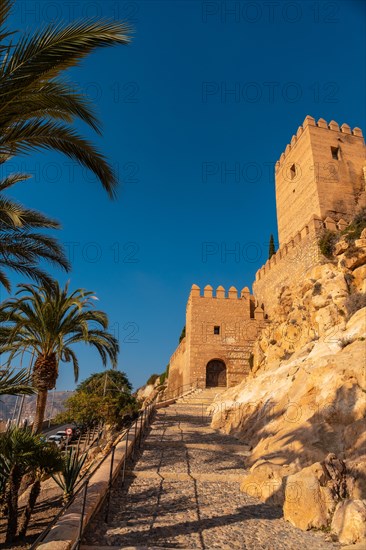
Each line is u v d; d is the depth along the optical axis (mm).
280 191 35812
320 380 10328
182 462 10578
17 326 16812
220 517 6699
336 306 18500
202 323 34875
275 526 6316
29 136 8469
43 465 9156
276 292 31547
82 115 8242
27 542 9062
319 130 31594
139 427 13969
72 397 34500
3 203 10633
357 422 8062
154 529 6113
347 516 5820
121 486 8438
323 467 7020
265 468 8227
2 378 9562
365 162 31062
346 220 28375
